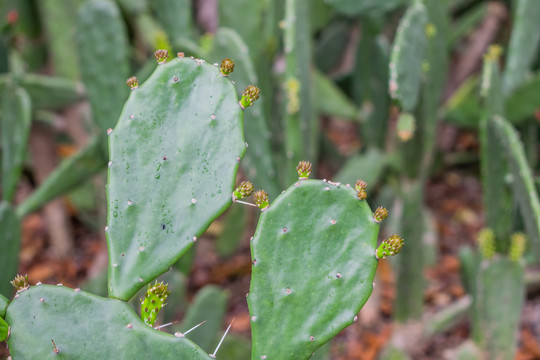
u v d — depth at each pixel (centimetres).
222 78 107
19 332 102
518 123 225
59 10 226
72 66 233
